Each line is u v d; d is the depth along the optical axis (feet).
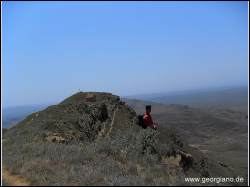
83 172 18.74
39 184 17.17
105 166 19.99
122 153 24.41
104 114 133.18
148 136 24.56
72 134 65.82
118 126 123.44
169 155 24.41
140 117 26.35
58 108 100.68
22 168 20.79
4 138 41.14
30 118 72.13
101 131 107.45
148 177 17.93
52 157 24.22
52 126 62.34
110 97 173.88
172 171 20.08
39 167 20.54
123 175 18.58
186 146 135.44
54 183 17.22
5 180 18.04
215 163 105.19
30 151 28.17
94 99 156.66
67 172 19.26
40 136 43.11
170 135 127.03
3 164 22.53
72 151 26.66
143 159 22.04
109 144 27.20
